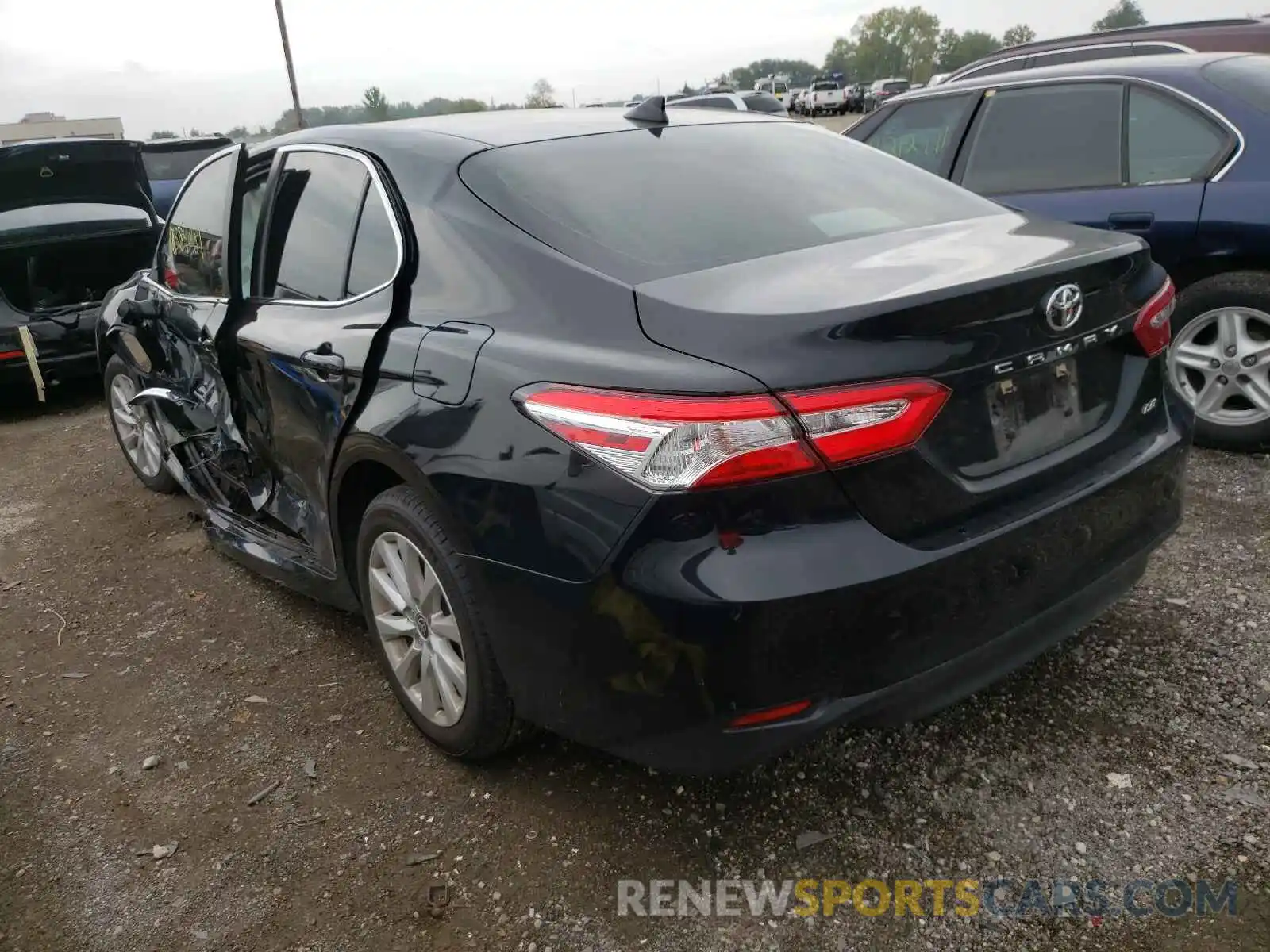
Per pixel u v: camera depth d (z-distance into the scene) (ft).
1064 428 7.48
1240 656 9.36
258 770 8.92
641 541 6.24
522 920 7.02
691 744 6.48
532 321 7.27
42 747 9.53
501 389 7.07
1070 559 7.34
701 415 6.06
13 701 10.39
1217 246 13.75
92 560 13.97
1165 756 8.14
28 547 14.66
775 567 6.05
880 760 8.38
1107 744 8.33
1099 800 7.71
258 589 12.69
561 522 6.61
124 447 16.72
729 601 6.01
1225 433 14.12
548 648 6.99
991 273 6.75
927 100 17.61
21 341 21.30
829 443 6.09
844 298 6.40
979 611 6.77
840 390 6.09
